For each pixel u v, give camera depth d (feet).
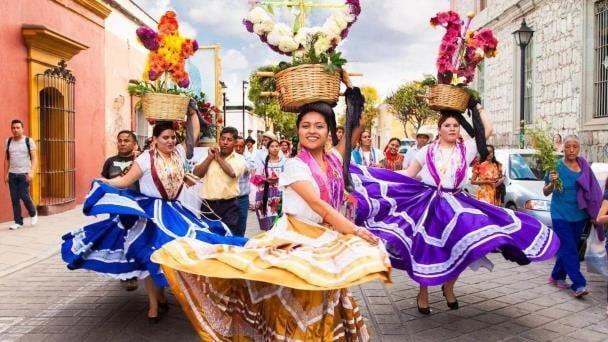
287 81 11.89
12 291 22.47
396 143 39.19
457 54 18.84
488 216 18.15
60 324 18.31
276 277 10.13
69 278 24.66
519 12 69.97
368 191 18.56
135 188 18.35
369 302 20.94
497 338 16.99
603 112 52.01
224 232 18.98
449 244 17.35
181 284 11.25
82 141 53.88
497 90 79.10
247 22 12.73
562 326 18.20
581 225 22.13
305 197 11.32
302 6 13.42
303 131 11.70
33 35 43.19
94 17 56.70
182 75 17.78
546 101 63.05
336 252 10.76
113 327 17.97
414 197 18.65
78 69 53.21
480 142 18.95
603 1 51.83
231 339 11.85
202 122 20.20
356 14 12.68
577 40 55.31
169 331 17.57
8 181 38.29
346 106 12.94
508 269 26.86
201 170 24.16
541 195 32.83
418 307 19.69
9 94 41.78
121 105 65.31
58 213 46.80
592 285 23.86
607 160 49.55
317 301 10.99
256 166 29.30
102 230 17.80
